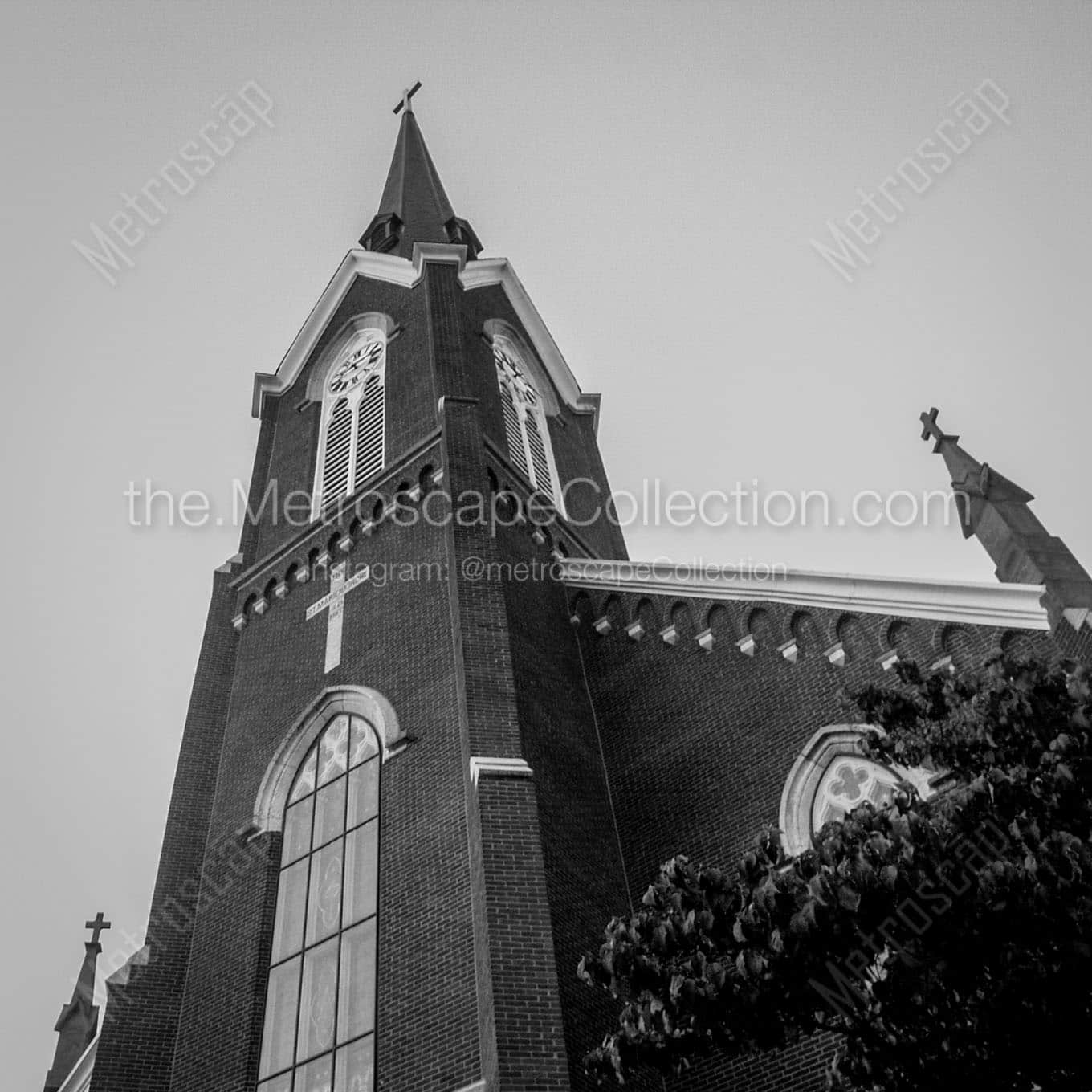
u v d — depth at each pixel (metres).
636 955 11.20
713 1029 10.85
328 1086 15.61
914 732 12.08
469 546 21.16
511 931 14.70
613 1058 11.16
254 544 27.80
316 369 31.36
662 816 19.28
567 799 18.38
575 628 23.34
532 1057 13.43
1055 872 9.91
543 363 34.50
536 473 29.30
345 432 28.58
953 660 17.39
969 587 17.67
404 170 43.00
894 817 10.77
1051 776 10.53
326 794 19.69
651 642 21.95
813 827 17.67
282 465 29.42
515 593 21.69
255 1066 16.64
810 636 19.56
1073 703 11.20
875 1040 10.54
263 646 24.20
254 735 22.06
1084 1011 9.99
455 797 17.31
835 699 18.52
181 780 22.33
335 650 22.09
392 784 18.55
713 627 21.19
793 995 10.59
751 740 19.16
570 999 14.91
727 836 18.33
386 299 30.92
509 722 17.88
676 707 20.64
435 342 27.44
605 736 21.14
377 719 19.80
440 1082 14.30
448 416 24.42
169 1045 18.55
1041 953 10.16
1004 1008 10.12
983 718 11.36
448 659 19.52
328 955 17.22
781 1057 15.50
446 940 15.69
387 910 16.83
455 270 30.19
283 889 18.89
